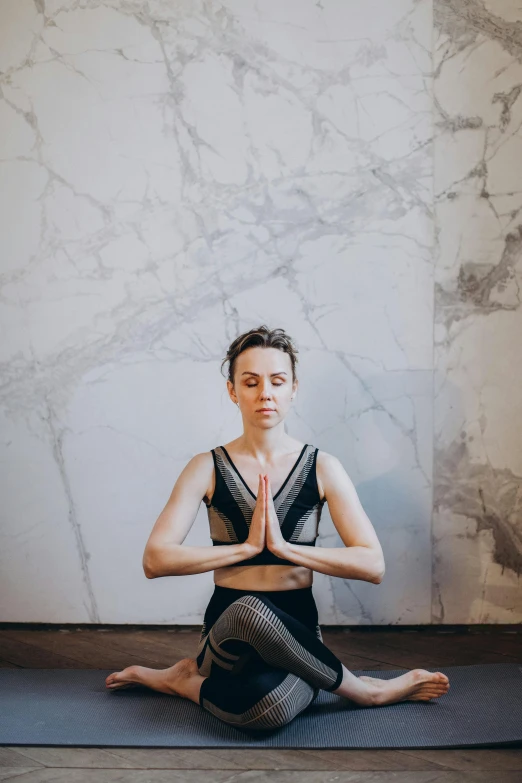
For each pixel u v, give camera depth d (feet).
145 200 9.77
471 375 9.64
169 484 9.82
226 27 9.64
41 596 9.97
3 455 9.96
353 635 9.54
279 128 9.66
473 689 7.68
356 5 9.55
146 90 9.73
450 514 9.70
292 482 7.45
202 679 7.34
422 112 9.55
